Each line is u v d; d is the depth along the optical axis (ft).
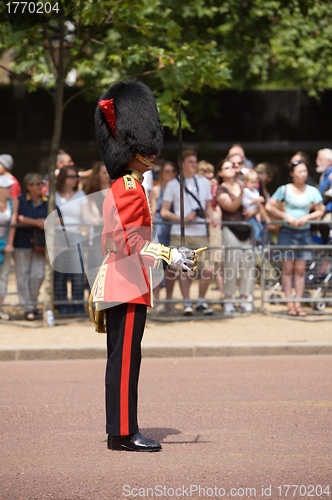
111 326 43.37
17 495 37.60
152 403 54.39
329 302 83.41
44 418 50.96
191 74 79.77
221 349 71.20
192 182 81.25
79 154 128.36
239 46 124.47
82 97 127.44
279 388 58.49
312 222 82.43
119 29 80.89
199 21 120.67
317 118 134.00
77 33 79.77
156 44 90.33
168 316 82.33
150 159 43.32
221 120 132.36
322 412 51.78
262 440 45.91
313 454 43.27
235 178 82.38
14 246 80.64
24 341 73.00
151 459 42.55
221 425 49.01
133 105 43.16
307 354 71.72
